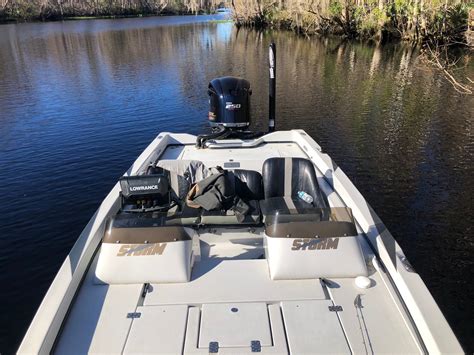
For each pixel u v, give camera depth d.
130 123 13.64
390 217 7.61
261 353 2.36
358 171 9.57
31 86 19.41
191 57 28.09
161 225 3.12
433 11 22.27
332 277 2.99
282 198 4.31
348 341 2.46
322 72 21.59
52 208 8.16
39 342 2.37
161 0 106.56
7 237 7.20
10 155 10.88
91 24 66.56
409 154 10.54
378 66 22.66
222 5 120.81
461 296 5.65
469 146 11.04
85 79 21.03
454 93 16.27
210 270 3.09
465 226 7.28
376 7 31.48
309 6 38.56
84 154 10.95
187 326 2.56
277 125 13.16
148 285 2.95
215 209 3.79
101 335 2.54
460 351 2.35
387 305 2.76
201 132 12.78
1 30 54.28
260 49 31.70
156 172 4.15
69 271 2.98
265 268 3.11
